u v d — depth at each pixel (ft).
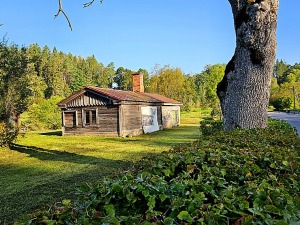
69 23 15.14
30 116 87.76
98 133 60.44
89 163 29.81
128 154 35.14
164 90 130.41
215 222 4.70
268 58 19.30
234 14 20.11
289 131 19.24
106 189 6.39
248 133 16.44
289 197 5.45
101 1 16.35
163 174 8.20
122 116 58.49
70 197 18.31
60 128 91.76
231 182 7.43
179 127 81.82
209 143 12.78
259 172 8.38
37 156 35.45
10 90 44.88
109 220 4.72
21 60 46.47
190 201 5.40
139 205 6.20
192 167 8.38
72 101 63.31
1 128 41.27
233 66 20.70
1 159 33.60
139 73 80.07
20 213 15.76
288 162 8.75
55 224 4.91
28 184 21.93
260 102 19.75
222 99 21.86
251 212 4.91
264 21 18.61
